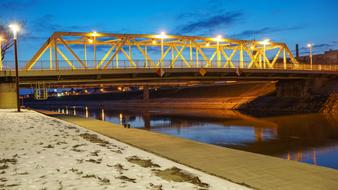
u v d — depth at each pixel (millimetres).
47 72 43562
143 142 16422
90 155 11922
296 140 29406
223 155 12930
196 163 11367
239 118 51500
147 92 105250
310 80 72375
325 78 74812
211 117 54219
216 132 35062
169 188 8008
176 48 61656
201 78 58031
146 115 62156
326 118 49219
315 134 33312
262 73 61125
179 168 10508
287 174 9836
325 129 37062
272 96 76125
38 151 12336
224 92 91625
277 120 47625
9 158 10969
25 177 8641
